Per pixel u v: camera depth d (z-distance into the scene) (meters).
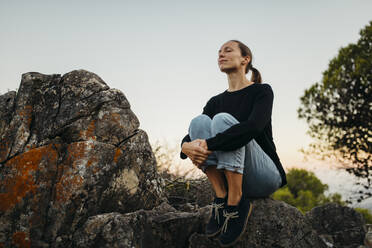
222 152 1.66
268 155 1.93
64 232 1.83
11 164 2.00
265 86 1.99
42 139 2.13
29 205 1.87
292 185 19.81
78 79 2.31
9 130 2.16
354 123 9.40
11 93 2.39
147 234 1.75
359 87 9.33
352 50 9.88
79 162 1.98
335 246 3.23
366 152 9.05
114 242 1.64
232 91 2.15
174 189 3.24
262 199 1.96
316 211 3.84
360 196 8.80
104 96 2.25
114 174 2.10
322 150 9.78
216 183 1.79
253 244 1.78
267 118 1.77
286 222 1.87
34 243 1.78
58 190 1.92
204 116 1.90
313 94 10.27
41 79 2.37
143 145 2.35
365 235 3.27
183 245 1.92
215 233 1.69
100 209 1.99
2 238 1.78
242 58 2.14
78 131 2.15
